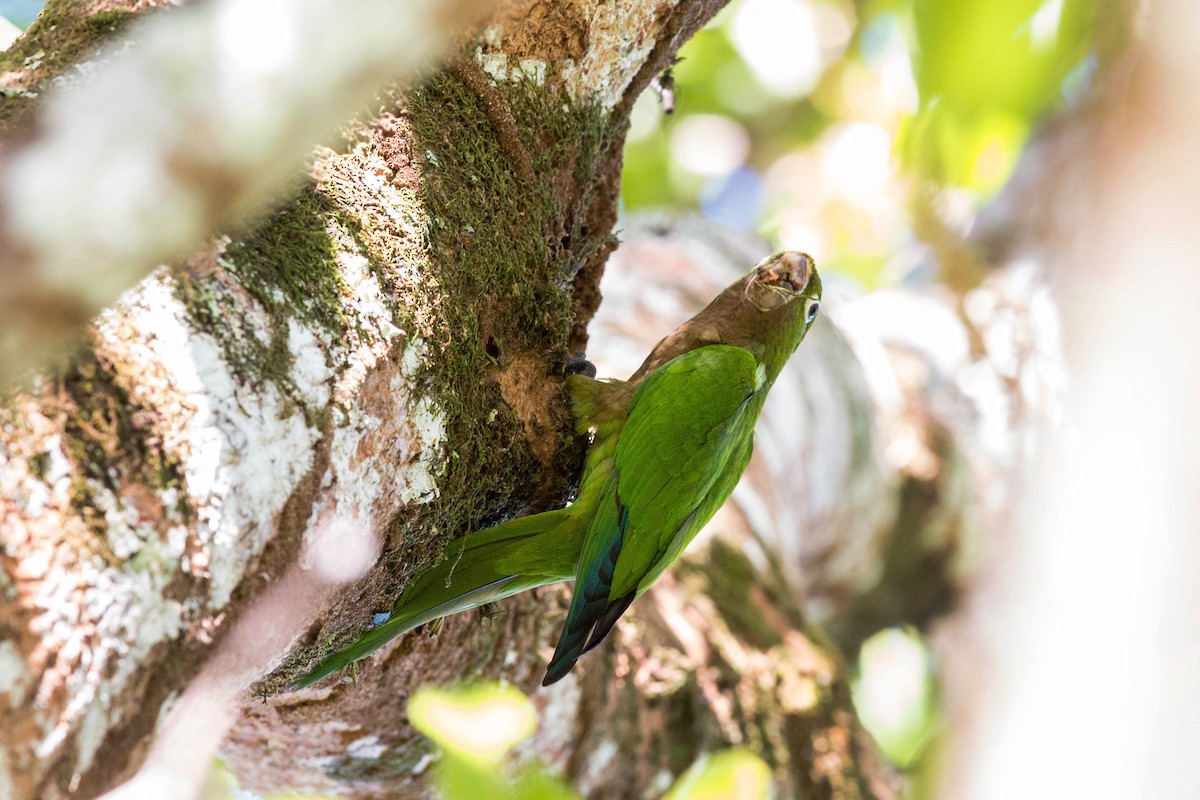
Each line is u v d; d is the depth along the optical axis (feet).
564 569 20.13
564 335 20.77
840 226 48.49
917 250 47.73
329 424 13.74
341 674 19.93
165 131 7.98
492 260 18.20
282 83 8.21
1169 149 29.27
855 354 40.32
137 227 7.91
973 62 32.99
